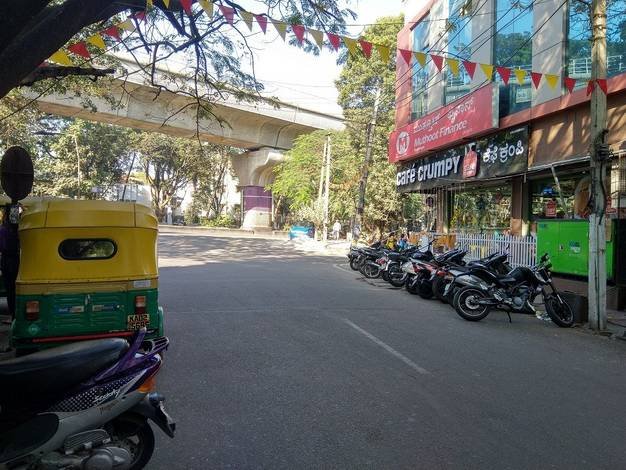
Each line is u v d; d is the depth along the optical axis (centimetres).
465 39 1709
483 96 1521
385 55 768
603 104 910
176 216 6069
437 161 1895
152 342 388
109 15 690
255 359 654
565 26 1270
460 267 1008
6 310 942
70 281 596
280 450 404
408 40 2164
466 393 542
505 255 1055
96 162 4381
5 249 805
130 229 618
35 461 315
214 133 3922
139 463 361
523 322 962
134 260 621
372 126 2775
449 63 844
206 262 2020
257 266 1898
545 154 1347
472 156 1634
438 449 409
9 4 462
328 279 1546
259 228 4847
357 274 1719
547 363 672
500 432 445
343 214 4025
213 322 878
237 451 402
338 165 3772
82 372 330
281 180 4219
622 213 1128
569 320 930
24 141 2991
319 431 440
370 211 3350
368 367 627
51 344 589
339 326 859
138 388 345
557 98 1278
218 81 1162
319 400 513
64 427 320
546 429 454
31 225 589
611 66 1156
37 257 590
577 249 1146
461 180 1716
